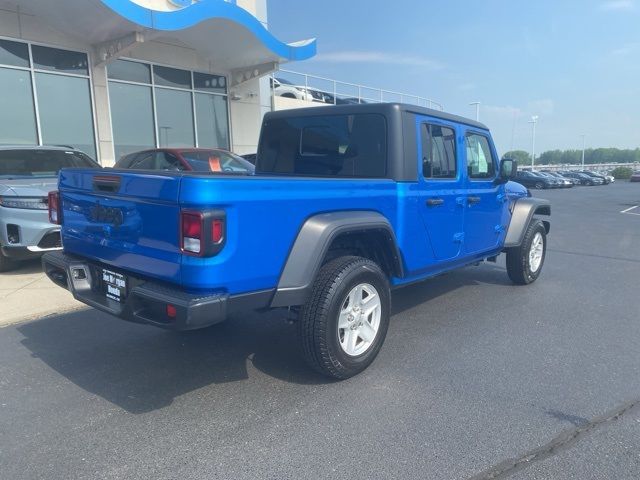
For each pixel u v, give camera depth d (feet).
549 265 27.27
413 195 14.28
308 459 9.22
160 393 11.89
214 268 9.56
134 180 10.37
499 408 11.09
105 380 12.59
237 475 8.77
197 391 11.98
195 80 50.85
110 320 17.20
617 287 22.20
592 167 311.06
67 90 40.22
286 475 8.76
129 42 38.96
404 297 20.34
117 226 11.16
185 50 49.08
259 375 12.85
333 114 15.26
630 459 9.24
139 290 10.18
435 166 15.49
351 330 12.40
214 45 47.52
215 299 9.64
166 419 10.69
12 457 9.30
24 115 38.01
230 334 15.87
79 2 34.76
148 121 46.78
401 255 14.12
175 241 9.72
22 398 11.63
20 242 21.58
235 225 9.75
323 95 69.31
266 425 10.41
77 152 28.43
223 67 53.36
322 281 11.59
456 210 16.47
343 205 12.10
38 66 38.34
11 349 14.60
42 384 12.35
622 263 27.94
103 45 40.55
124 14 35.68
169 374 12.94
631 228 44.98
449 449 9.52
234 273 9.87
